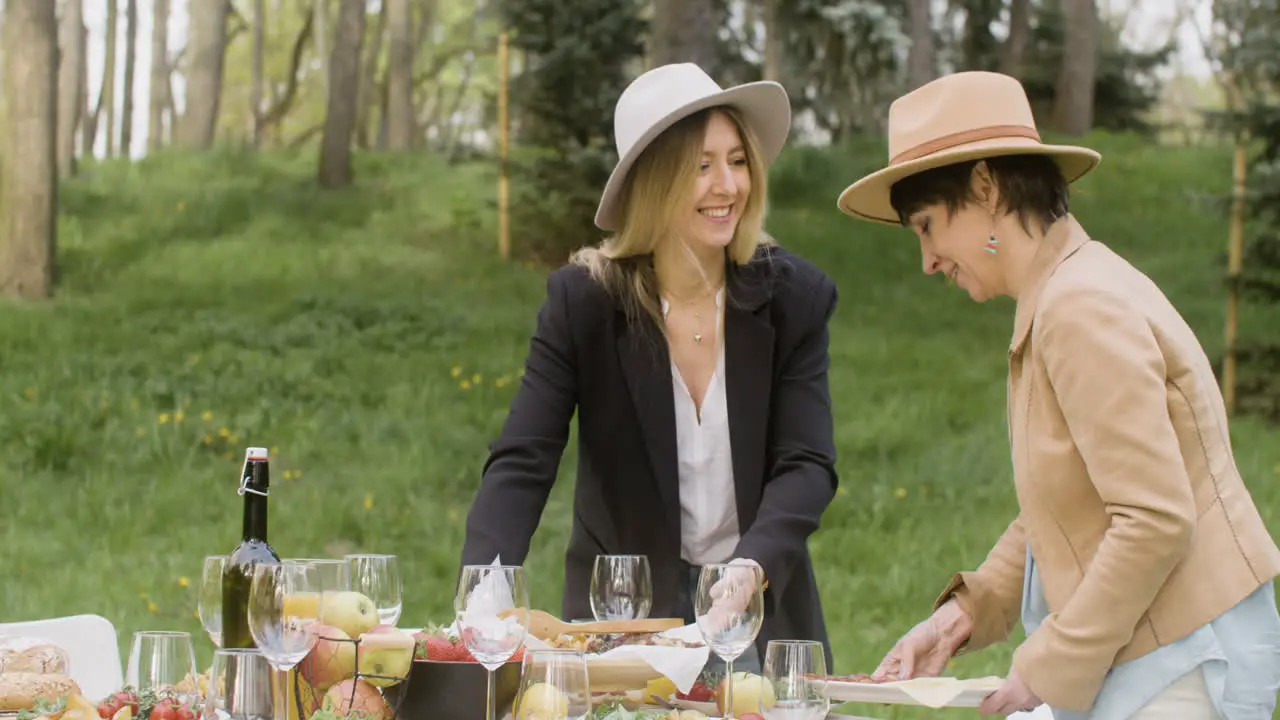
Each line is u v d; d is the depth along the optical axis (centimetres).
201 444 926
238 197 1716
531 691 191
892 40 2095
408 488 859
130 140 2805
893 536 802
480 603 202
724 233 278
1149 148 2189
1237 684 211
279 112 3097
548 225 1478
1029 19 2502
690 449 285
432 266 1452
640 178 280
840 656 601
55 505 805
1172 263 1542
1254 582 212
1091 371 211
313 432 957
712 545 290
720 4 2214
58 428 902
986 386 1125
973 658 604
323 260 1463
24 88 1297
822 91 2266
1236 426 1065
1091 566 213
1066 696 214
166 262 1445
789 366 290
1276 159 1138
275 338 1159
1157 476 205
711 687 231
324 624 210
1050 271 228
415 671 208
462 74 3812
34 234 1293
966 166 232
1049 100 2530
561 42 1379
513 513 276
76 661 276
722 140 278
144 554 737
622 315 285
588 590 290
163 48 3080
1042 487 223
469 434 960
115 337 1139
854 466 933
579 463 299
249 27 3066
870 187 248
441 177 1880
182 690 208
